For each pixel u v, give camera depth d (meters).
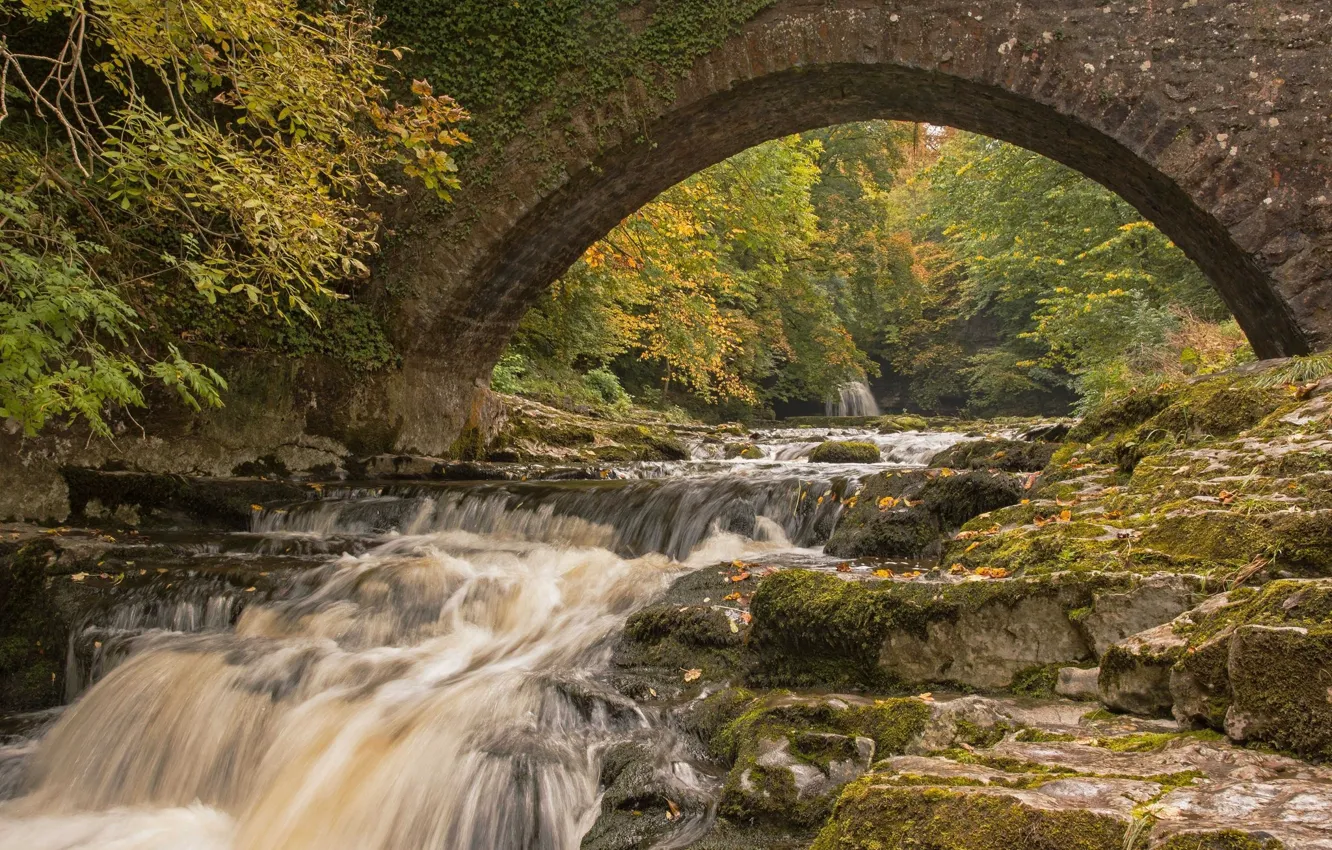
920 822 1.90
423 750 3.78
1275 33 8.50
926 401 38.66
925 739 2.78
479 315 11.48
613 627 4.84
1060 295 20.22
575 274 15.77
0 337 5.21
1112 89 8.83
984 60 9.11
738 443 15.31
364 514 8.38
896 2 9.27
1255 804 1.73
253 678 4.82
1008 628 3.29
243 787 4.31
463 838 3.41
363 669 4.77
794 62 9.49
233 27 5.72
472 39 10.29
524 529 7.93
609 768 3.40
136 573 6.30
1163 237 17.50
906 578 4.41
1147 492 4.38
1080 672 3.04
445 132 6.55
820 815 2.73
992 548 4.35
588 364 23.55
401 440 10.93
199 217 9.17
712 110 10.02
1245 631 2.20
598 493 7.89
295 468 9.91
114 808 4.45
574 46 10.04
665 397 25.64
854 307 33.53
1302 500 3.35
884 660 3.52
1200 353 12.02
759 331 27.67
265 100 6.19
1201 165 8.64
